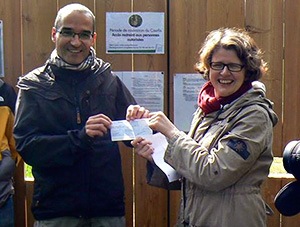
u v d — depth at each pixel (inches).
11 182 141.8
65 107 121.1
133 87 148.1
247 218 97.4
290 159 84.0
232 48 99.7
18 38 148.5
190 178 98.4
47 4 147.7
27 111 120.9
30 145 118.1
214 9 145.8
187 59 146.9
